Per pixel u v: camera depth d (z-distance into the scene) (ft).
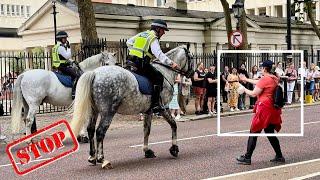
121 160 37.17
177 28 110.42
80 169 34.14
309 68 101.24
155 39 35.40
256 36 126.93
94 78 33.12
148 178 30.91
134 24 104.99
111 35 100.94
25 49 118.83
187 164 35.14
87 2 74.28
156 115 68.39
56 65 44.57
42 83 43.04
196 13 123.75
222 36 118.42
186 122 63.36
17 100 42.45
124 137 50.42
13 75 83.35
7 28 220.02
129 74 34.17
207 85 68.59
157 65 36.91
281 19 142.51
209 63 92.07
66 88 44.01
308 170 32.48
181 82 66.69
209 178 30.55
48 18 111.34
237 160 35.01
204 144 43.86
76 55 74.59
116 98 33.30
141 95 34.65
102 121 33.22
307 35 143.84
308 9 124.88
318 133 49.42
